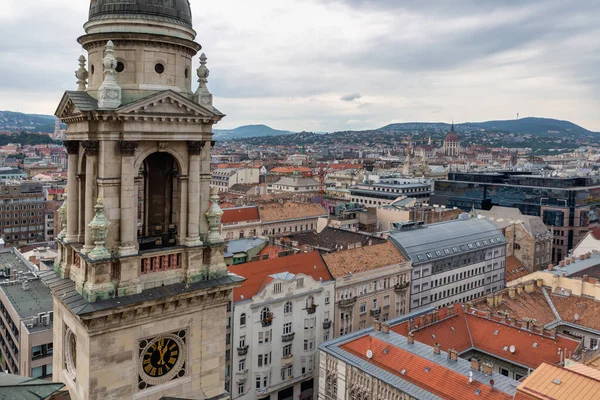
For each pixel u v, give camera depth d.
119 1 36.03
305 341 107.69
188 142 37.50
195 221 38.28
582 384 59.88
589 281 112.50
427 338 92.25
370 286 121.62
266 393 101.88
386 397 76.31
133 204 35.88
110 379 35.22
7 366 99.44
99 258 34.41
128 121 34.94
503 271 164.25
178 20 37.41
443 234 149.50
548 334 91.19
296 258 113.81
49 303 97.81
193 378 38.97
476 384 71.25
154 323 36.69
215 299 39.09
